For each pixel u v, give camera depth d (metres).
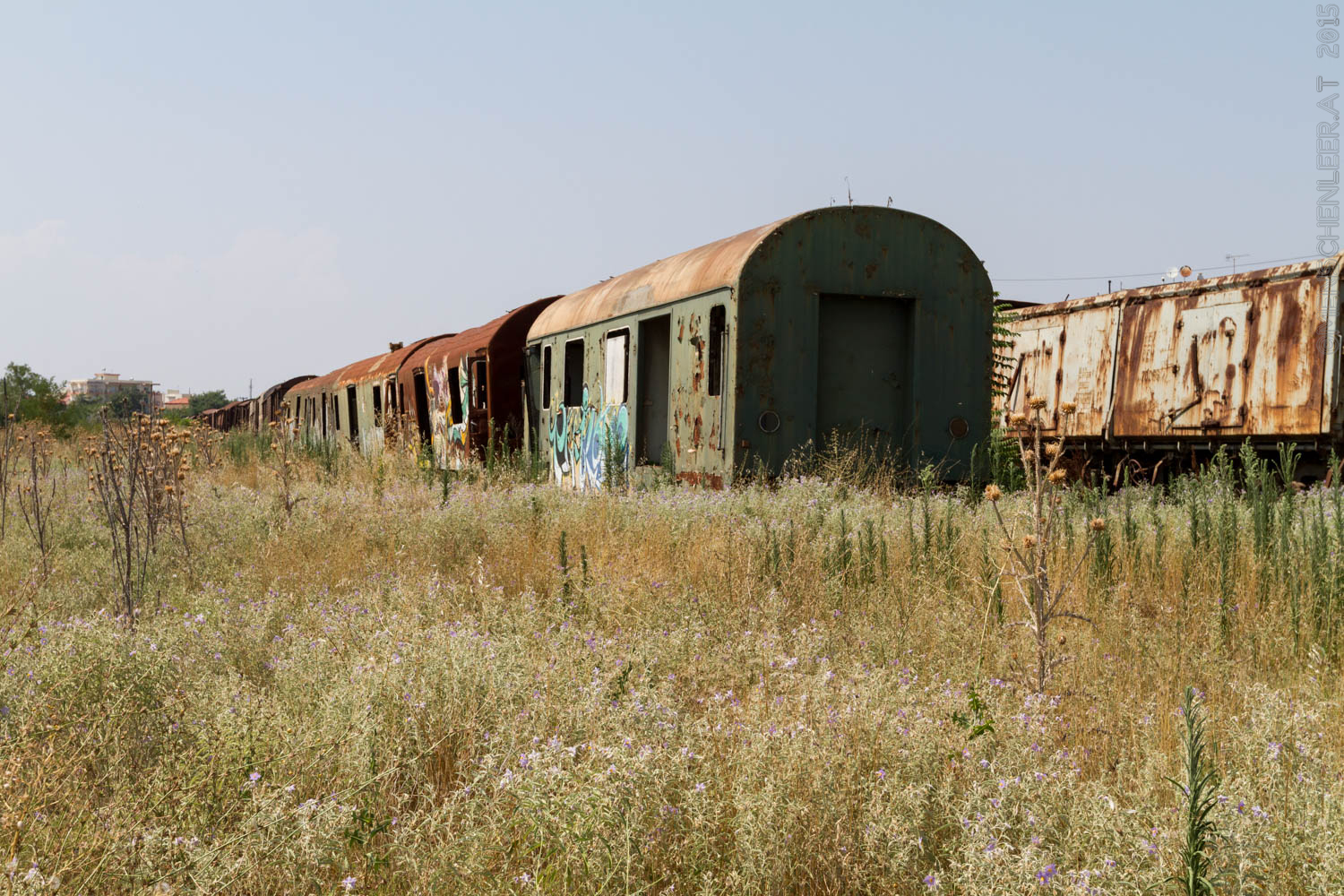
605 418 13.95
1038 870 2.84
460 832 3.20
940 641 5.83
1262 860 3.04
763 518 8.87
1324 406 14.04
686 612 6.12
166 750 3.70
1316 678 4.99
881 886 3.15
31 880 2.63
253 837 3.04
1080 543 7.66
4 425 13.34
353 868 3.19
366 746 3.62
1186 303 16.47
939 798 3.38
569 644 5.22
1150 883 2.89
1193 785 2.90
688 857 3.17
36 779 3.18
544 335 16.61
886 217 11.26
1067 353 18.92
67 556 8.41
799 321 10.90
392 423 21.92
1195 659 5.34
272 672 4.84
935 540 7.77
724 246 11.72
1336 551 6.69
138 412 8.30
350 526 9.70
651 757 3.41
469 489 12.35
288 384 38.44
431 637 5.04
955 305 11.51
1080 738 4.30
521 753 3.62
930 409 11.39
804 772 3.50
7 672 3.99
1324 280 14.21
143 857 2.92
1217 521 7.88
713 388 11.18
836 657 5.60
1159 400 16.83
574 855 3.04
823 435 11.23
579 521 9.52
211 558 8.44
